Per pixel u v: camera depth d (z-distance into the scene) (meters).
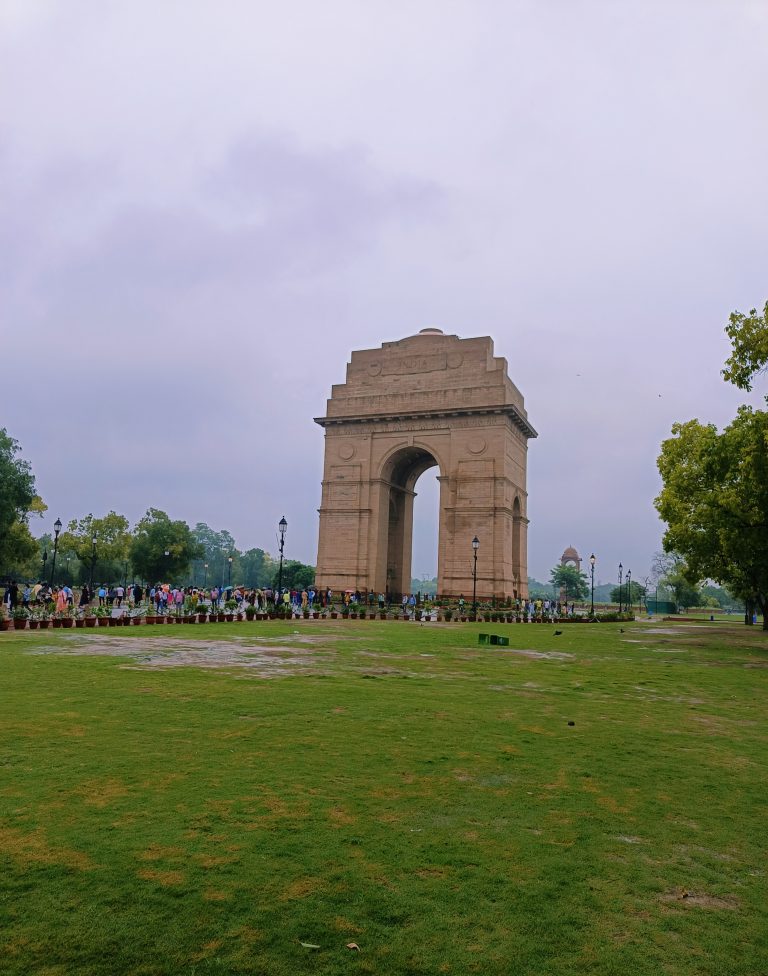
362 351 76.81
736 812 9.13
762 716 16.03
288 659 22.91
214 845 7.33
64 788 8.89
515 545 75.25
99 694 15.09
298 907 6.16
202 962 5.33
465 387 71.06
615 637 41.47
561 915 6.24
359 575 71.88
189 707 14.00
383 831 7.92
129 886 6.40
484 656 26.50
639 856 7.60
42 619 33.78
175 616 40.19
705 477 41.41
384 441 73.75
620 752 11.95
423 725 13.27
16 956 5.30
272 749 11.06
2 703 13.88
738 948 5.84
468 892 6.57
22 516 79.88
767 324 31.92
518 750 11.73
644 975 5.39
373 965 5.39
